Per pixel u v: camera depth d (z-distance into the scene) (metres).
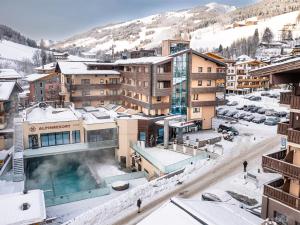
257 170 35.69
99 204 32.44
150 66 50.62
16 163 38.59
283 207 22.70
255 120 61.69
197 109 55.75
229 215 20.97
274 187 23.55
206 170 36.69
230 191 31.08
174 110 54.50
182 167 37.56
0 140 44.62
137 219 27.25
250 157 40.22
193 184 33.31
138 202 28.56
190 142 47.38
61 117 49.12
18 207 25.34
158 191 32.41
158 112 52.59
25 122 44.34
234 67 101.38
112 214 28.36
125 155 46.44
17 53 193.00
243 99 86.44
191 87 54.25
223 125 55.91
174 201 20.84
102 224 26.75
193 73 54.00
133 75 56.56
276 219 23.17
